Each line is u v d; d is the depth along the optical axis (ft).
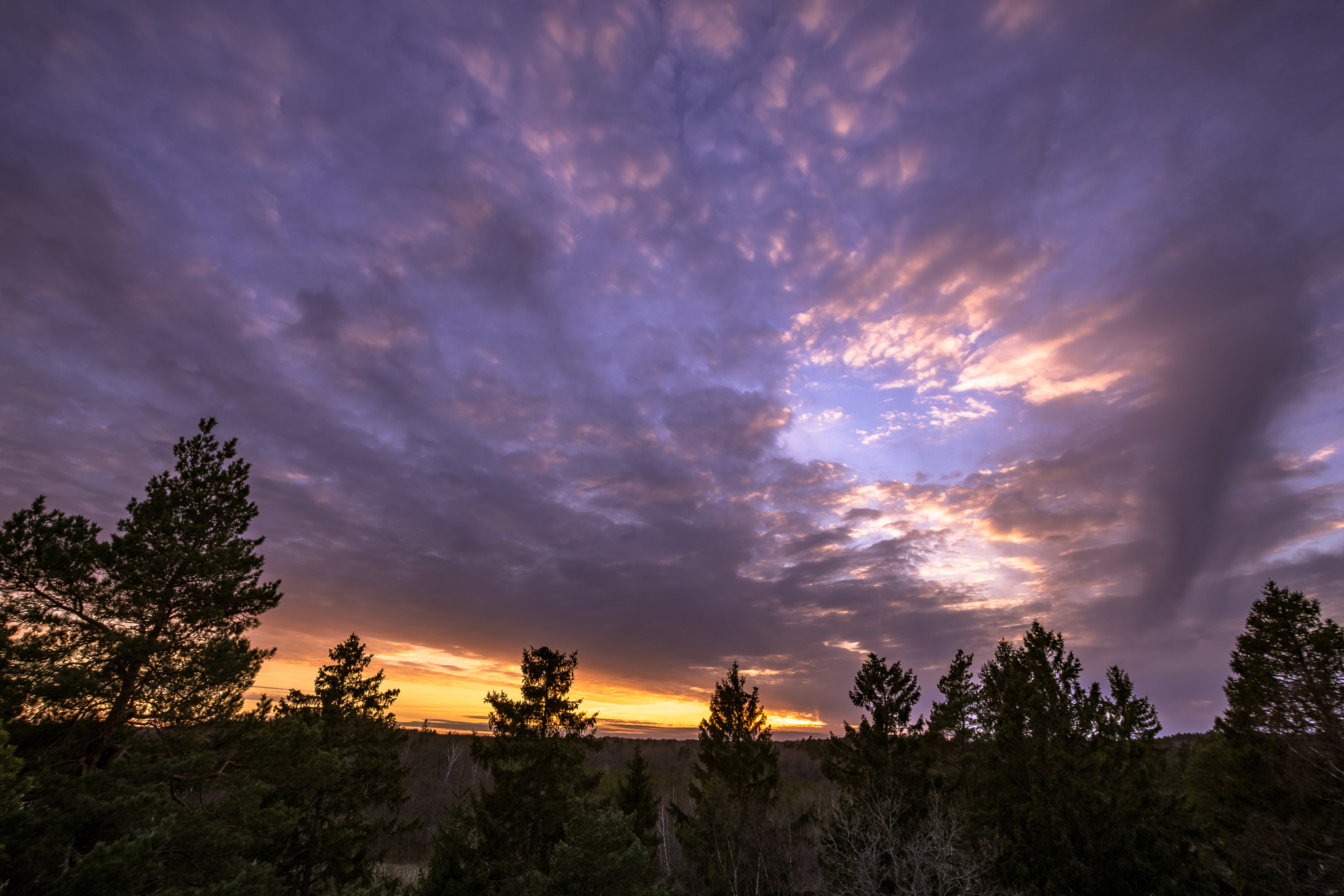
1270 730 78.54
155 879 42.42
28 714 48.60
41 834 38.91
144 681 54.08
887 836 61.05
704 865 84.53
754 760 97.35
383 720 90.53
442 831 64.23
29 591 52.95
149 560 57.11
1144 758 59.98
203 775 54.49
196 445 66.13
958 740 98.12
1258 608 84.48
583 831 49.26
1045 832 56.08
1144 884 49.14
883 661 81.51
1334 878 58.39
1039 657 86.17
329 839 71.10
